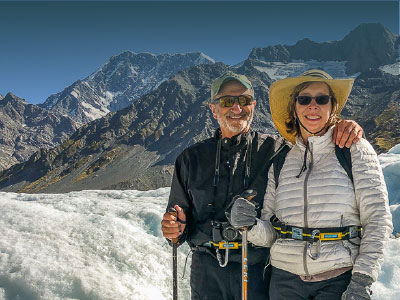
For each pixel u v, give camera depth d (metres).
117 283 4.55
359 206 2.65
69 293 4.23
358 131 2.77
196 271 3.63
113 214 7.14
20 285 4.21
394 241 5.79
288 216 2.82
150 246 5.66
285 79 3.04
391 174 9.25
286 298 2.84
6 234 5.14
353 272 2.50
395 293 4.45
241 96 3.59
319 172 2.77
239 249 3.40
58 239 5.18
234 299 3.45
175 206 3.52
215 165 3.60
